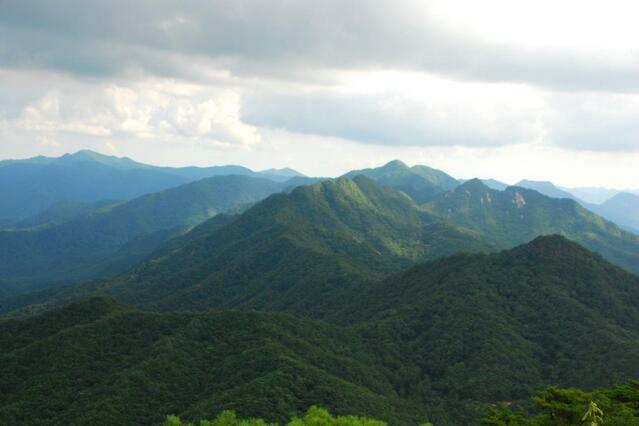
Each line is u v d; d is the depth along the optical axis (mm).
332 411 113562
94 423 111438
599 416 57250
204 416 108562
